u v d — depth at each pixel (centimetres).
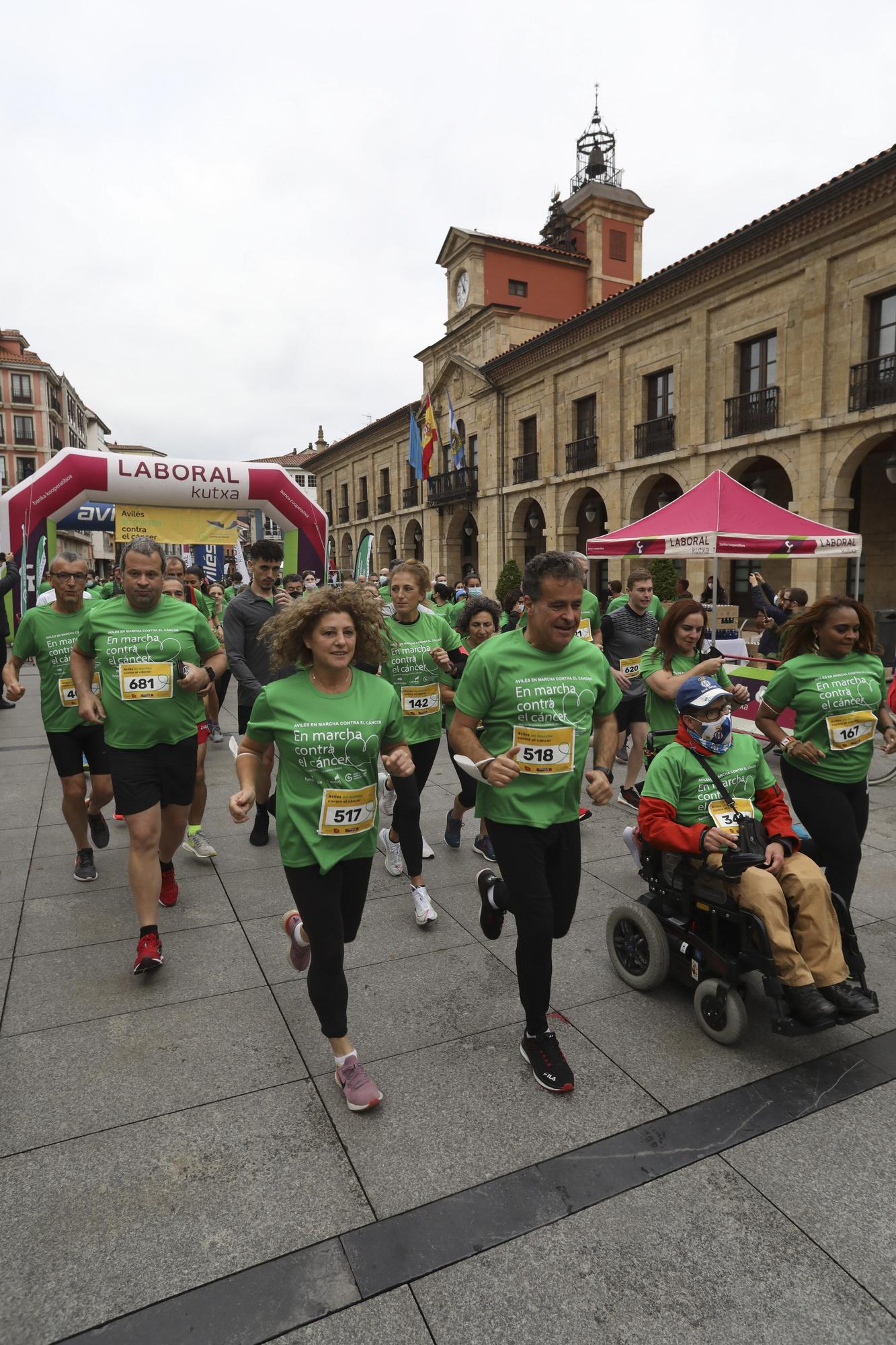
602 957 363
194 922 399
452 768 730
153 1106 259
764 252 1678
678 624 439
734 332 1802
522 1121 253
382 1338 180
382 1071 279
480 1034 302
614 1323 184
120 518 972
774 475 1980
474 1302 189
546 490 2542
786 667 361
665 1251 204
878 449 1722
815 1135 246
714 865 299
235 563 1952
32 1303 188
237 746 278
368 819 265
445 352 3209
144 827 349
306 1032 303
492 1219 213
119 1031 302
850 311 1541
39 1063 282
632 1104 260
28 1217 214
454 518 3228
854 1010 273
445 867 479
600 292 3142
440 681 470
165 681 358
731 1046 293
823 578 1669
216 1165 234
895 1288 193
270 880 457
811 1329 182
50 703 433
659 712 455
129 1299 190
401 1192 223
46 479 912
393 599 452
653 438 2089
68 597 426
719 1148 240
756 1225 212
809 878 288
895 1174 230
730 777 315
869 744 355
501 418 2792
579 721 276
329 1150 240
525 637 283
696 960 307
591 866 475
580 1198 221
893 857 486
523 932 271
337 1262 200
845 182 1457
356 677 273
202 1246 205
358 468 4491
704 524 783
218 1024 308
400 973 348
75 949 369
